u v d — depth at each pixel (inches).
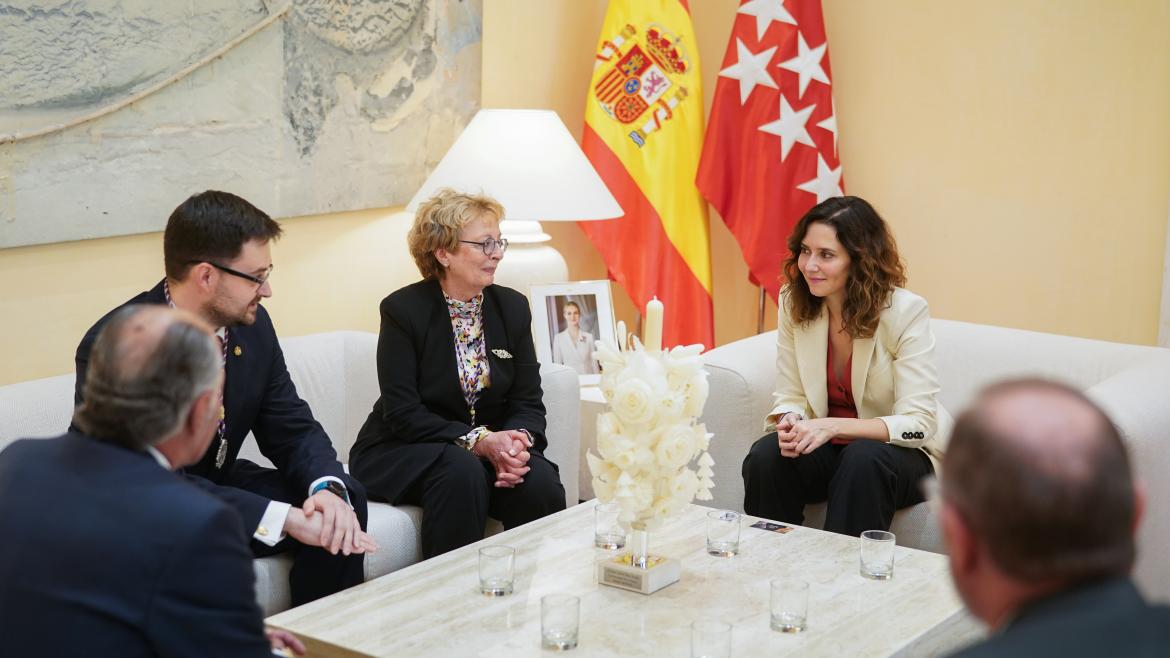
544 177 161.2
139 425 64.1
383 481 127.8
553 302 171.6
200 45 141.9
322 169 160.6
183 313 67.1
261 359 116.6
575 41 203.3
